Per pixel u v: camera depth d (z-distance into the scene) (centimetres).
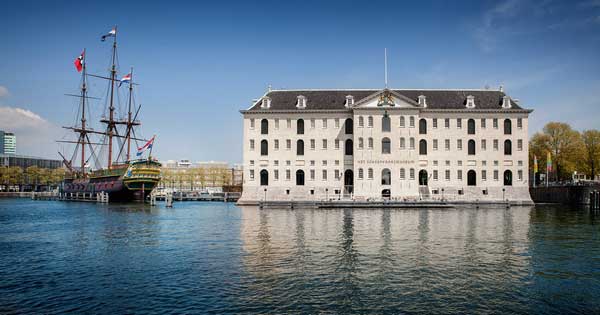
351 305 2111
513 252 3369
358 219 5884
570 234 4347
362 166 9269
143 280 2575
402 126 9288
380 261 3028
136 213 7331
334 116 9644
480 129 9519
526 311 2050
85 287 2439
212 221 5784
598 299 2219
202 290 2361
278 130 9706
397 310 2047
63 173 19538
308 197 9556
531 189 11319
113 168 11531
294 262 3006
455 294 2284
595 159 10844
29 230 4878
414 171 9212
